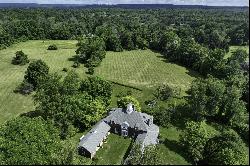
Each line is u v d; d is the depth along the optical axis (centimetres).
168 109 9412
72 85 8694
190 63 15838
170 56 17375
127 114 8581
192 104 8950
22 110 10294
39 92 8312
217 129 7556
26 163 5453
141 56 17838
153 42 19750
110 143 8088
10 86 12294
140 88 12219
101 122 8575
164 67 15662
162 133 8381
